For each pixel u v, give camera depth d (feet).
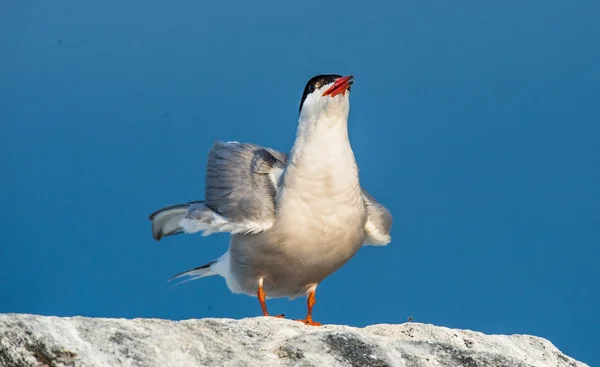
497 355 32.04
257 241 43.37
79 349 27.25
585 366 39.93
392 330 37.60
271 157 45.75
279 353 30.17
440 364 31.17
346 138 43.01
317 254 43.21
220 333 31.04
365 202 47.24
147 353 28.19
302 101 44.29
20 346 26.94
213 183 45.42
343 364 29.81
